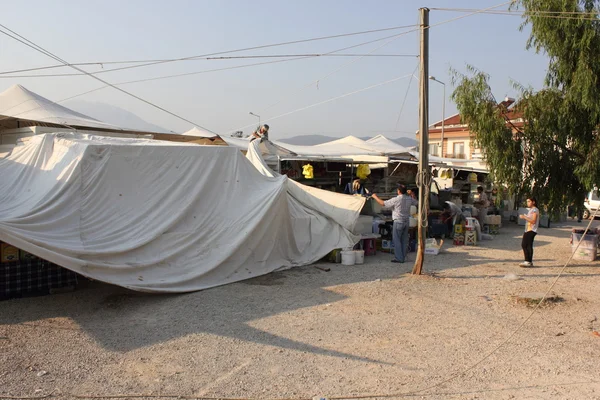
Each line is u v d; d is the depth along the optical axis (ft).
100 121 51.26
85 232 24.68
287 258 35.09
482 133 36.83
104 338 19.97
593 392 16.01
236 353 18.75
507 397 15.61
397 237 37.55
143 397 15.11
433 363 18.20
